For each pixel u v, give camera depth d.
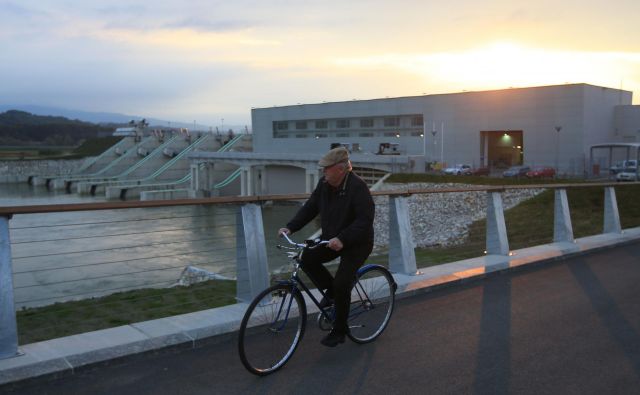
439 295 7.14
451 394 4.19
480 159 69.44
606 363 4.86
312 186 73.25
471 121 69.69
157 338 4.95
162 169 108.25
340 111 82.44
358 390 4.23
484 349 5.18
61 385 4.16
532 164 64.69
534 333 5.66
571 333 5.68
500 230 9.48
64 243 33.56
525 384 4.40
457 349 5.17
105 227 41.03
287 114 88.94
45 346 4.70
